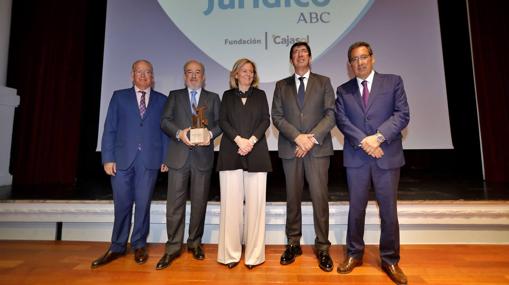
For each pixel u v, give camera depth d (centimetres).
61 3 367
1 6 337
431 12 344
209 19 354
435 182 312
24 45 359
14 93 338
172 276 165
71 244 222
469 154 375
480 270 172
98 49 395
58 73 365
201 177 188
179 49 352
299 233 195
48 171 355
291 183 188
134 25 355
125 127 189
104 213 229
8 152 332
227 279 161
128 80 351
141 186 188
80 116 366
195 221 191
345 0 347
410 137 340
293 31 347
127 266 179
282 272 169
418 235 221
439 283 156
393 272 159
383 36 343
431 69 341
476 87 364
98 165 389
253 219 176
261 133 175
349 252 174
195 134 168
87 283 157
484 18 364
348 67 341
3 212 231
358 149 167
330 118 180
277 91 195
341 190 275
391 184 161
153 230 230
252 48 349
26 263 185
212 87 349
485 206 214
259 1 352
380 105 166
